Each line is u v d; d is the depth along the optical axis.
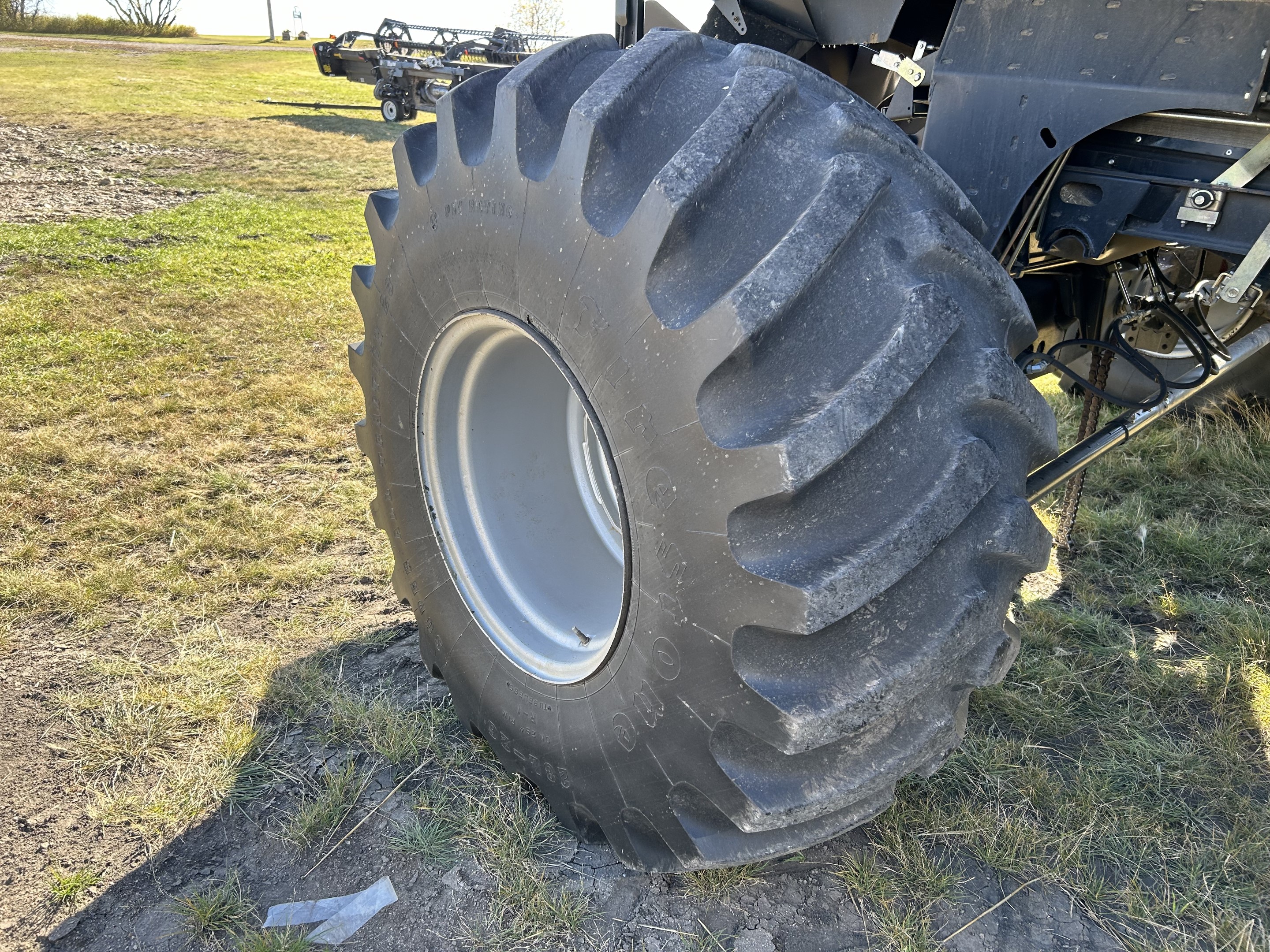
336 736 2.67
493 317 1.97
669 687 1.74
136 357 6.00
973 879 2.24
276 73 32.06
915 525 1.45
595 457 2.64
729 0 2.53
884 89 3.02
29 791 2.46
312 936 2.07
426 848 2.29
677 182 1.49
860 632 1.54
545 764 2.22
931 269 1.51
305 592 3.46
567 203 1.67
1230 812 2.43
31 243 8.98
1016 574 1.67
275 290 7.92
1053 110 1.79
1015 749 2.65
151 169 13.89
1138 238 2.34
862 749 1.68
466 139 1.96
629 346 1.60
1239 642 3.10
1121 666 3.04
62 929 2.08
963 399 1.50
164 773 2.54
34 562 3.55
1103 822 2.40
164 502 4.07
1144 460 4.45
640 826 2.05
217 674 2.93
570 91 1.84
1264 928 2.12
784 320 1.47
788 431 1.42
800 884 2.20
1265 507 4.01
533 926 2.08
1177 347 4.39
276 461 4.59
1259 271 1.74
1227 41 1.58
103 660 2.99
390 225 2.32
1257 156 1.67
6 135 15.37
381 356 2.44
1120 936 2.10
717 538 1.54
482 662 2.38
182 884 2.20
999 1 1.82
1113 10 1.69
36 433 4.68
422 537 2.49
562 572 2.46
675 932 2.08
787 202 1.52
